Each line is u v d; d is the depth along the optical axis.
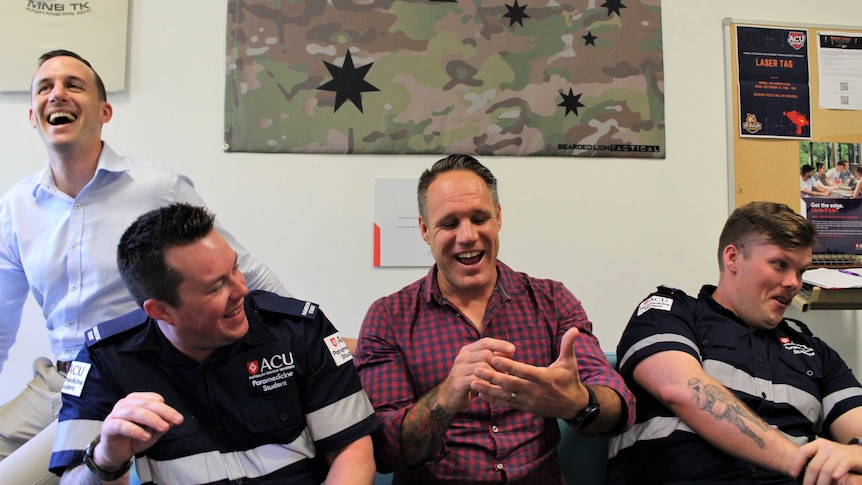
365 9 2.05
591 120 2.13
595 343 1.37
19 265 1.63
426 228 1.38
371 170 2.04
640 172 2.15
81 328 1.56
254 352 1.12
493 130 2.09
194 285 0.96
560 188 2.12
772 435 1.19
